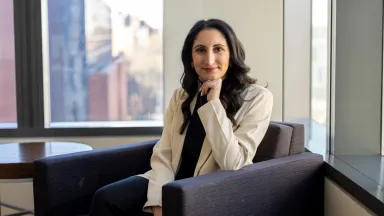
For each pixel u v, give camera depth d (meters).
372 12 2.05
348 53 2.09
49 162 1.86
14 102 2.93
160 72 2.96
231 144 1.69
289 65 2.78
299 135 2.04
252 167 1.71
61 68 2.94
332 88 2.17
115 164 2.07
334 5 2.09
